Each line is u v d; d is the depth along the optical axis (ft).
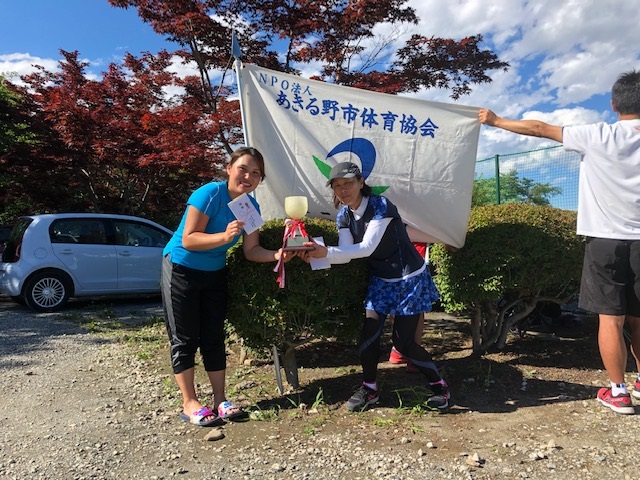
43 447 9.80
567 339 17.11
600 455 9.13
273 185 13.23
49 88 35.14
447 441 9.81
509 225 14.01
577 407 11.34
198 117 25.68
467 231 14.48
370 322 11.27
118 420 11.08
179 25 24.61
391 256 11.04
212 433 10.10
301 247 10.34
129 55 32.60
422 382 13.16
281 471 8.80
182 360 10.89
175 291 10.59
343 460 9.13
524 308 15.83
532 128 11.80
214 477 8.64
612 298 10.84
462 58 26.68
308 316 11.49
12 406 12.00
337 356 15.78
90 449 9.70
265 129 13.00
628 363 14.61
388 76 25.53
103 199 44.39
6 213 48.55
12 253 25.00
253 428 10.54
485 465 8.88
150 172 36.06
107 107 33.65
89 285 25.66
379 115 13.39
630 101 10.64
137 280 26.94
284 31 26.30
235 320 11.55
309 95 13.21
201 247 10.08
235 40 12.89
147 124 29.04
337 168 10.66
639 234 10.57
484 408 11.46
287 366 12.70
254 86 12.89
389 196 13.51
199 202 10.34
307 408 11.57
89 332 20.03
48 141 34.55
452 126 13.42
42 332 20.08
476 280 13.94
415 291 11.04
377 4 23.91
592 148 10.84
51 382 13.76
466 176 13.51
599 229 10.89
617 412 10.94
